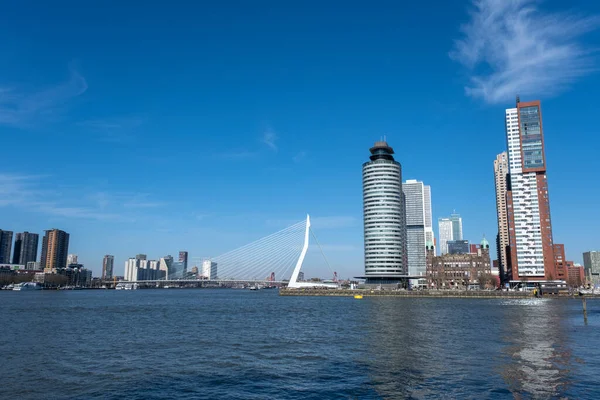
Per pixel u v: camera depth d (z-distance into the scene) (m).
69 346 68.81
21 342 73.00
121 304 188.75
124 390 43.38
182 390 43.41
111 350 65.06
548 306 170.25
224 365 54.25
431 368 52.00
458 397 40.56
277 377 48.19
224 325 98.56
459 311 141.00
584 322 101.81
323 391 42.84
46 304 186.25
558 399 39.69
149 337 78.69
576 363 54.59
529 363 54.62
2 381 46.78
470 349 64.75
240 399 40.47
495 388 43.28
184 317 120.31
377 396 41.16
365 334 81.44
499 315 124.00
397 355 60.22
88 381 46.75
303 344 69.94
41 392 42.81
